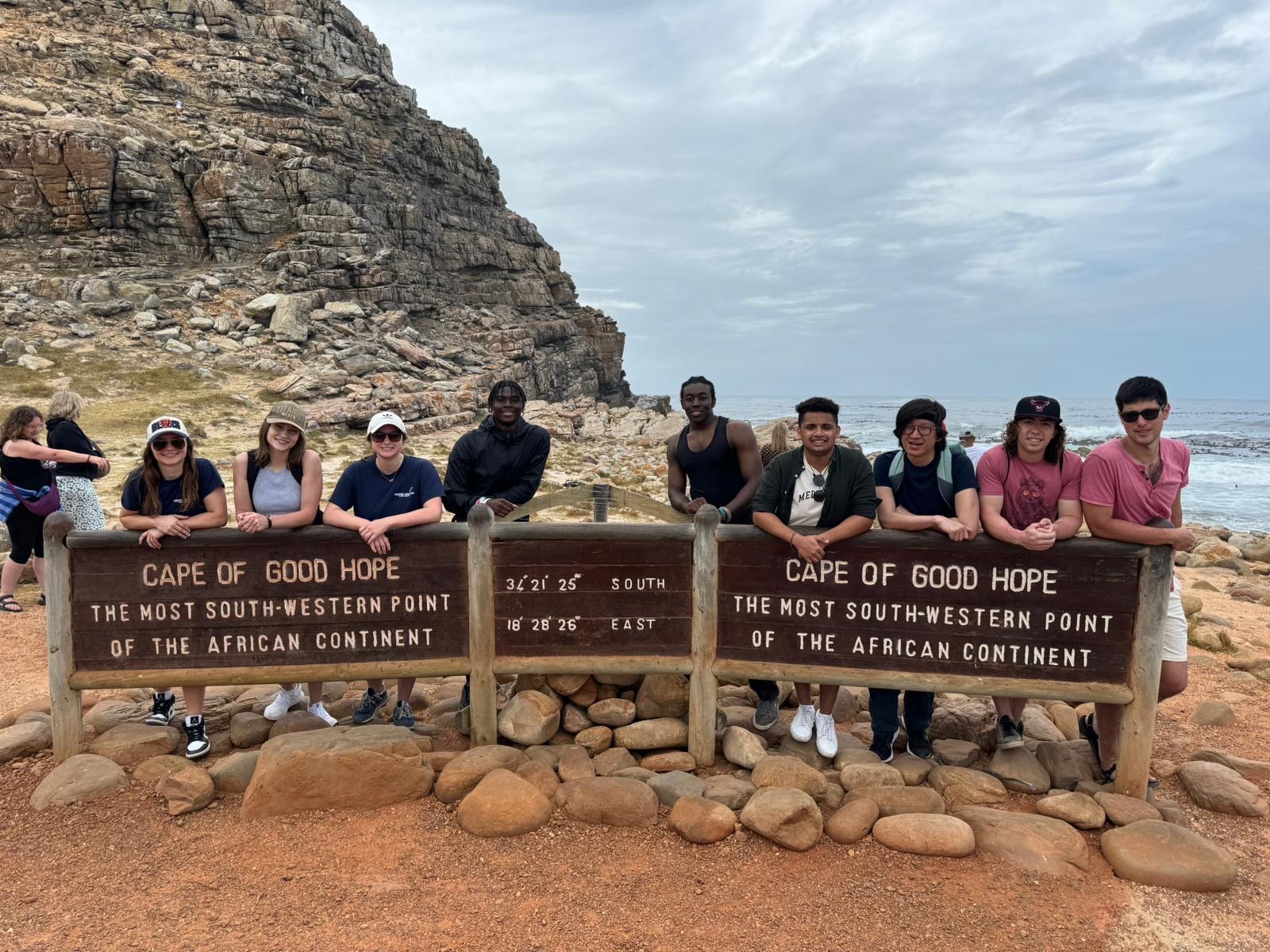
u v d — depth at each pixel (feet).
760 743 15.38
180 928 10.84
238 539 14.58
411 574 14.90
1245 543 50.01
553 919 11.08
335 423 87.15
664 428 119.03
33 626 24.91
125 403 84.17
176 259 139.44
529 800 13.37
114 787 14.20
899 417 14.02
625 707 15.90
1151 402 12.62
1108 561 13.69
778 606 14.74
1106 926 11.05
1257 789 14.66
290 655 14.90
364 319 138.41
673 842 12.97
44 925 10.88
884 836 12.88
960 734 16.66
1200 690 20.99
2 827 13.25
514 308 212.84
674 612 15.06
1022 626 13.98
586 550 14.90
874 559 14.30
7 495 25.85
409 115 215.31
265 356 111.86
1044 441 13.32
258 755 14.38
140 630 14.79
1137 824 12.81
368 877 11.96
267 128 170.19
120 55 171.12
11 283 115.34
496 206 245.45
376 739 14.33
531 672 15.02
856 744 15.89
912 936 10.80
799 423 14.19
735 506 16.67
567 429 106.73
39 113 138.10
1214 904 11.57
